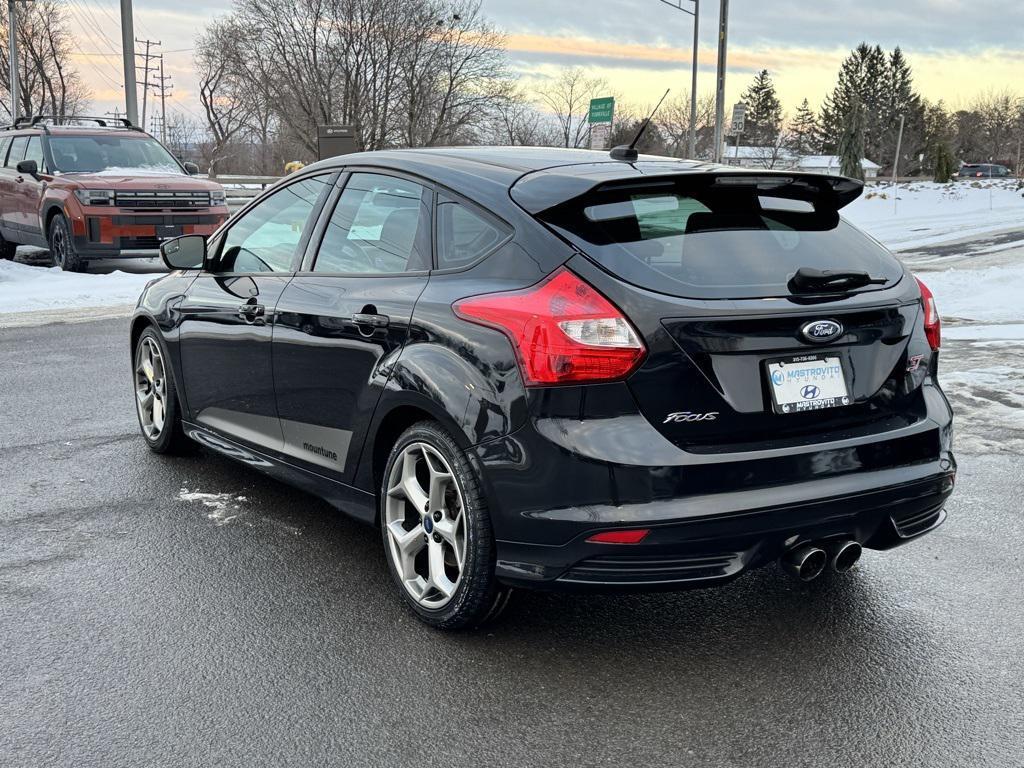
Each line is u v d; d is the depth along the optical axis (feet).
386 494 12.09
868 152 417.90
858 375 10.77
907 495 10.82
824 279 10.41
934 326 11.72
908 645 11.18
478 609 11.03
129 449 19.07
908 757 8.97
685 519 9.66
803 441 10.33
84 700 9.95
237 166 257.96
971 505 15.79
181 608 12.11
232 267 15.92
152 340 18.13
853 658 10.87
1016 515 15.33
